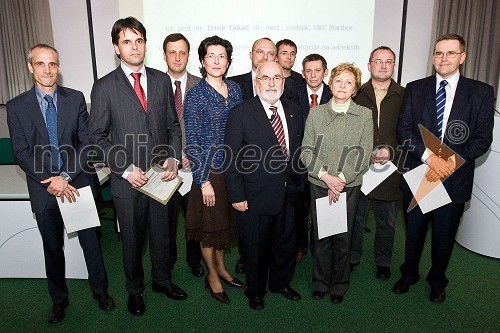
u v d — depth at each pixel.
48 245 1.99
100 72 4.04
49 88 1.86
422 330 1.99
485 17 3.70
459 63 1.96
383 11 3.91
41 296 2.29
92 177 2.06
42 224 1.95
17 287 2.38
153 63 3.87
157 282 2.27
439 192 2.01
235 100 2.06
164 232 2.15
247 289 2.15
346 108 1.95
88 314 2.12
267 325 2.03
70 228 1.96
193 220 2.16
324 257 2.20
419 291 2.34
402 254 2.85
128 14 3.82
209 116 1.94
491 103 1.96
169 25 3.81
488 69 3.84
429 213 2.17
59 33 3.94
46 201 1.92
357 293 2.33
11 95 3.83
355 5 3.80
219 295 2.23
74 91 1.96
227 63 1.99
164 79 2.00
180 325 2.03
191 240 2.38
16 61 3.77
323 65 2.55
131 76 1.89
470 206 2.83
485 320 2.07
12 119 1.83
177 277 2.53
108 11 3.90
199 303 2.23
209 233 2.11
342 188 1.94
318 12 3.81
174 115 2.07
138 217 2.00
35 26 3.73
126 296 2.30
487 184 2.69
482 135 1.97
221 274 2.40
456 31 3.75
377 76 2.33
